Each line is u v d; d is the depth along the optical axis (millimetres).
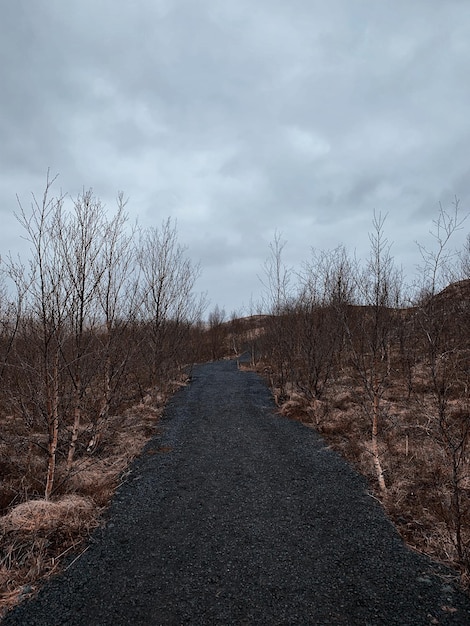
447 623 3633
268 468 7957
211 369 26812
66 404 7773
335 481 7109
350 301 11586
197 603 3975
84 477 7090
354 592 4105
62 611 3857
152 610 3869
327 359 13328
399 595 4035
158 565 4656
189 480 7426
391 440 8531
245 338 40062
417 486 6453
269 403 14312
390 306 7078
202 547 5066
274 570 4535
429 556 4660
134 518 5891
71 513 5633
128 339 10617
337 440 9320
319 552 4891
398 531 5270
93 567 4602
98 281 7480
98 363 8617
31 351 6594
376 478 6980
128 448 9148
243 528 5562
